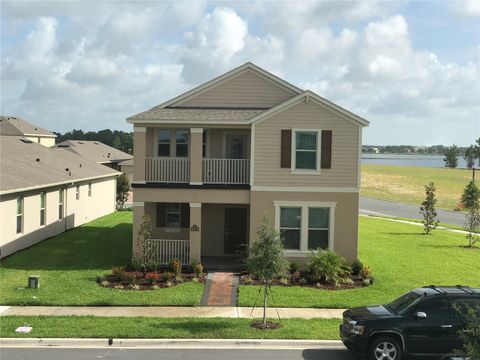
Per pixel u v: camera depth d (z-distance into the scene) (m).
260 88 23.59
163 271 19.86
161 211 23.34
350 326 11.60
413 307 11.47
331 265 18.67
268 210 20.70
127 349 12.16
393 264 22.33
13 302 15.48
